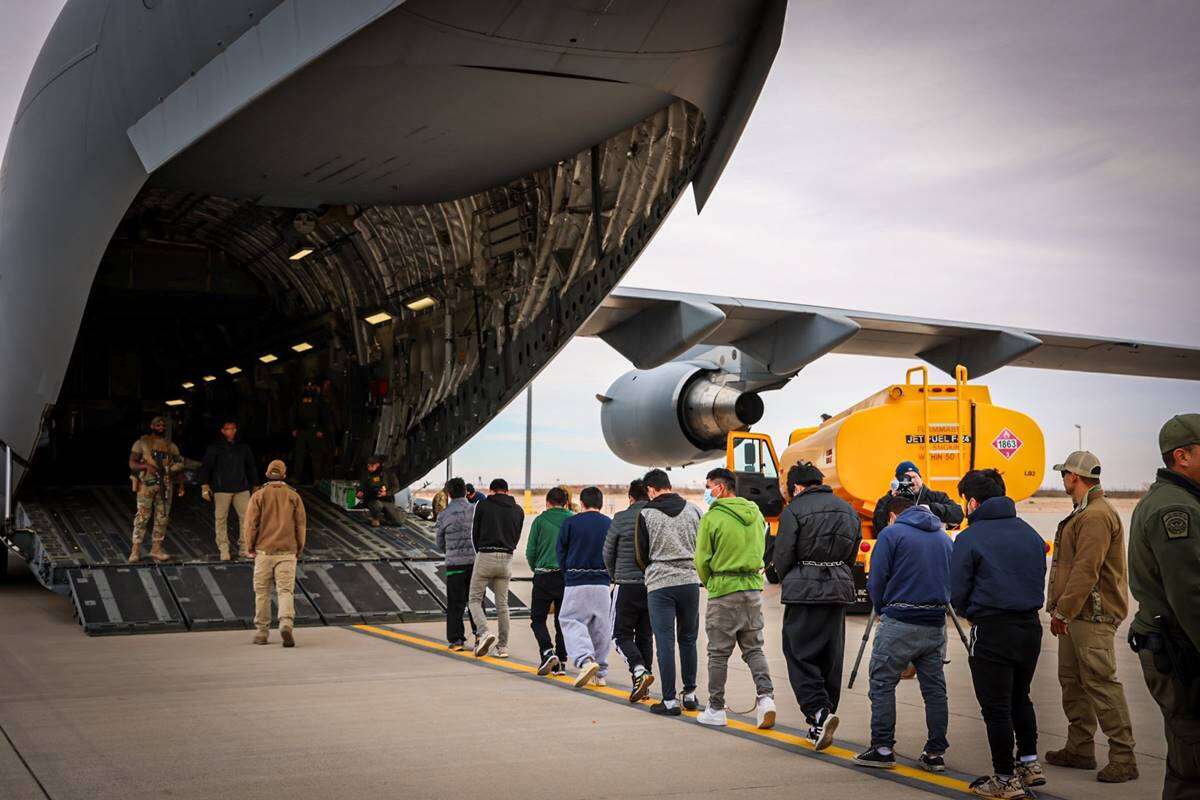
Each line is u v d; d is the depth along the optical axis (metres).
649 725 6.21
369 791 4.67
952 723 6.48
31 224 11.32
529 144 10.65
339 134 10.13
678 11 7.91
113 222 10.17
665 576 6.55
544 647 8.11
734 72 8.80
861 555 12.45
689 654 6.67
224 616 10.60
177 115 9.00
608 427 19.61
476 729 6.03
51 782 4.77
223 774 4.94
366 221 13.58
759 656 6.19
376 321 15.15
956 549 4.96
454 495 9.48
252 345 18.94
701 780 4.95
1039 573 4.85
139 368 19.69
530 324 12.29
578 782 4.87
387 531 14.08
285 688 7.33
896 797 4.71
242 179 11.62
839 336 15.59
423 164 11.16
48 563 11.39
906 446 12.65
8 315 12.11
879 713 5.26
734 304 15.38
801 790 4.80
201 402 21.12
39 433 12.67
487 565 8.90
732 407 17.39
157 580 11.22
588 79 9.00
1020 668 4.89
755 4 8.10
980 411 12.71
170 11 8.84
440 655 9.02
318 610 11.02
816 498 5.86
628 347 15.21
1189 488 3.44
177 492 15.11
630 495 7.19
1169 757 3.43
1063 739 6.15
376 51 8.22
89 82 10.16
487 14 7.73
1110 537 5.21
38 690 7.17
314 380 17.38
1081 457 5.41
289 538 9.59
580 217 11.34
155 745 5.53
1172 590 3.31
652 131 10.12
